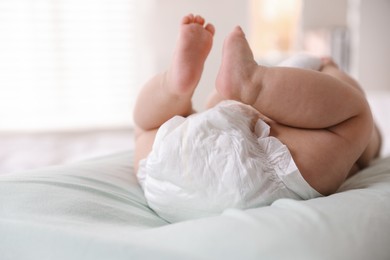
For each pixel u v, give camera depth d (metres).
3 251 0.63
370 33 2.98
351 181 0.88
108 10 3.07
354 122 0.79
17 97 3.04
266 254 0.49
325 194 0.76
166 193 0.73
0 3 2.95
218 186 0.69
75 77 3.09
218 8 3.20
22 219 0.69
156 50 3.17
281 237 0.52
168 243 0.53
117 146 2.44
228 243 0.51
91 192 0.80
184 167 0.71
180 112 0.88
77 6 3.04
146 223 0.76
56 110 3.09
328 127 0.78
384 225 0.60
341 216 0.59
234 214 0.60
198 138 0.72
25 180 0.79
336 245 0.52
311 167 0.73
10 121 3.05
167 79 0.84
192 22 0.87
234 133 0.73
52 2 3.00
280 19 3.21
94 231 0.62
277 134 0.78
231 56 0.76
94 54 3.09
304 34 3.16
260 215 0.58
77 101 3.11
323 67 1.12
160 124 0.90
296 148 0.75
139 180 0.88
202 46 0.81
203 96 3.22
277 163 0.73
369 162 1.03
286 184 0.72
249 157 0.71
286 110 0.75
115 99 3.17
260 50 3.24
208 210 0.71
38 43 3.02
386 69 3.03
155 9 3.14
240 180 0.69
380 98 2.27
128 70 3.16
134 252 0.53
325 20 3.19
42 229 0.62
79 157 1.93
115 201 0.80
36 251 0.60
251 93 0.75
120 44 3.12
